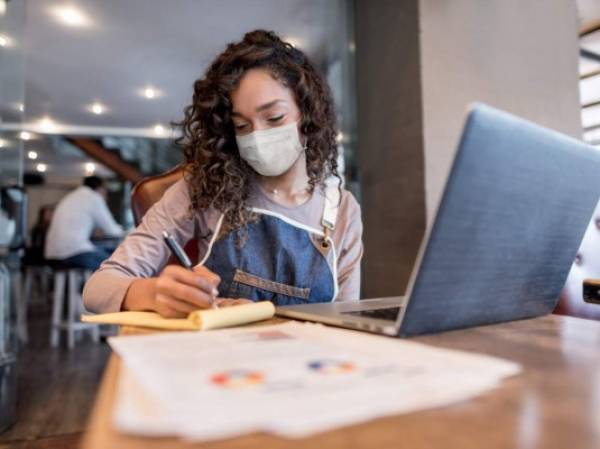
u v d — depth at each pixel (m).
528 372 0.34
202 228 0.95
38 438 1.59
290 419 0.23
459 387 0.28
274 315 0.63
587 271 1.02
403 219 2.14
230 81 0.89
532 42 2.26
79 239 3.24
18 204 1.99
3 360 1.75
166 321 0.55
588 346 0.43
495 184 0.43
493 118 0.39
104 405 0.26
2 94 1.91
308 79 0.96
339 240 0.97
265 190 0.97
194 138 0.99
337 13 2.75
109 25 3.10
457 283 0.46
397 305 0.70
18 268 2.01
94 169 8.02
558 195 0.52
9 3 2.00
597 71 3.19
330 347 0.38
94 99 4.59
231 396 0.25
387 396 0.26
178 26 3.11
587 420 0.25
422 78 2.02
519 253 0.51
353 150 2.63
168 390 0.26
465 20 2.11
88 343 3.15
